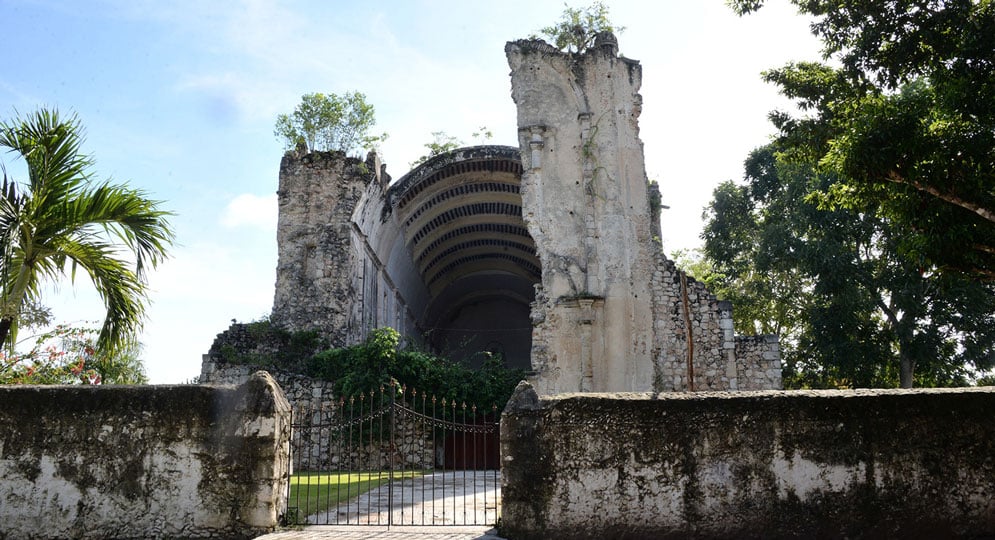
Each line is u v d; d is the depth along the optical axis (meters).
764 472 7.97
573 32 25.55
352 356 21.22
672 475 8.02
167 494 8.33
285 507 8.87
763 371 21.97
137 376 21.92
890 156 9.20
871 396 8.12
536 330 22.75
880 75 11.22
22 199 9.53
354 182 24.95
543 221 23.56
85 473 8.36
